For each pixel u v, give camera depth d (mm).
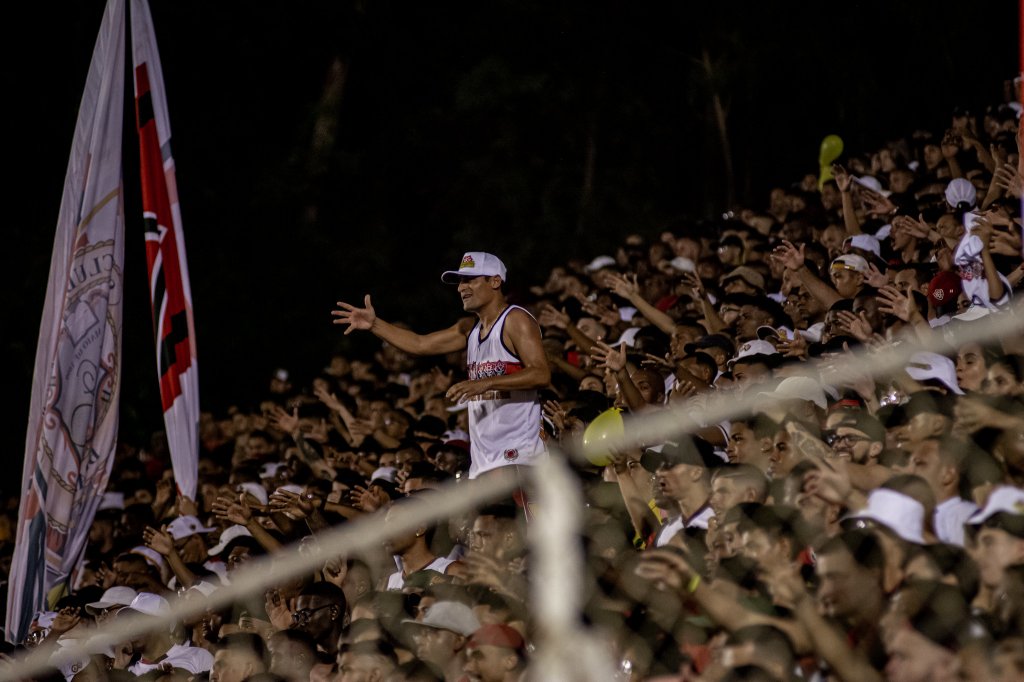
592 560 9516
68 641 15211
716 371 15703
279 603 13781
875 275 16891
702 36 44875
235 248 43281
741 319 17469
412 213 47906
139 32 20000
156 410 38281
